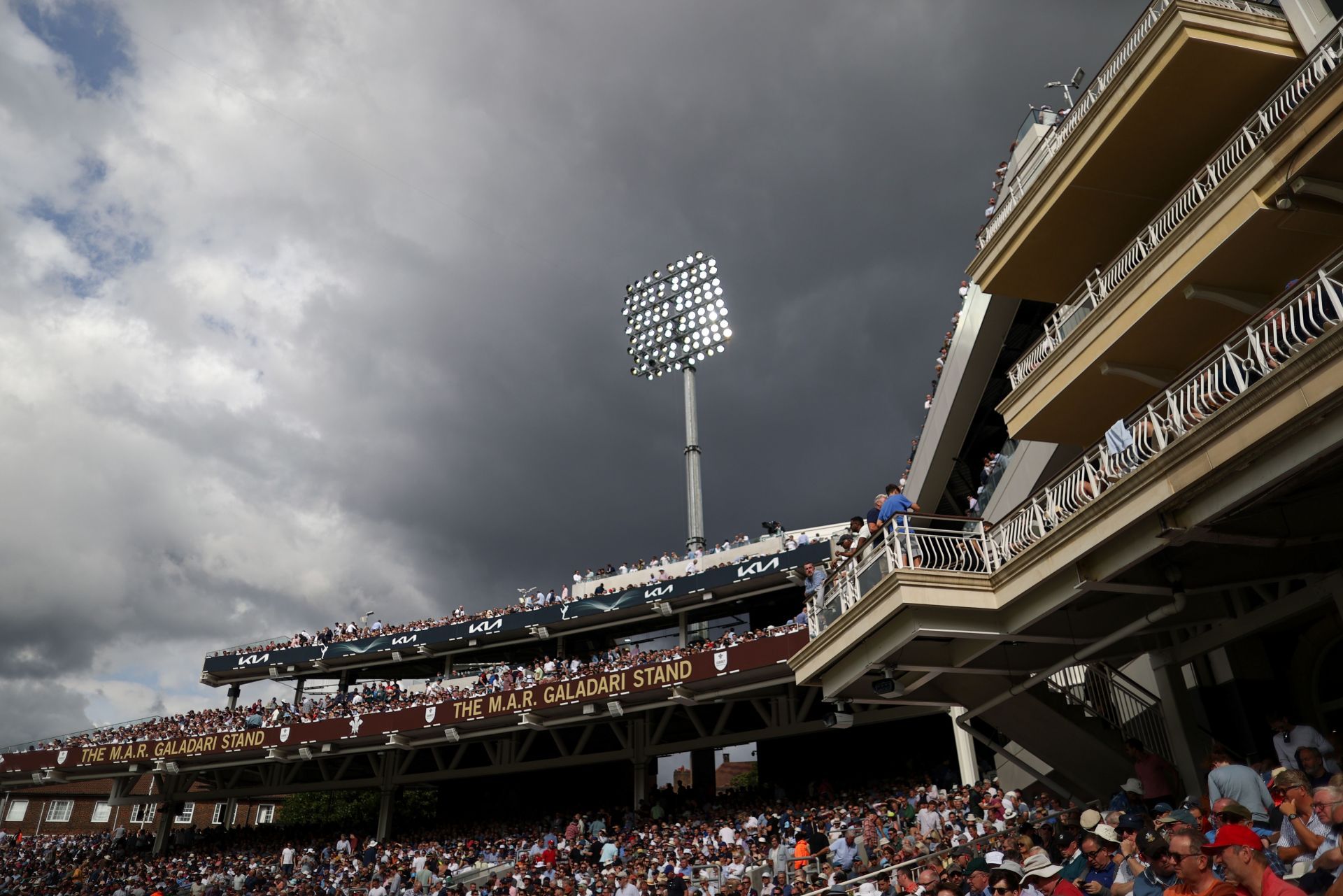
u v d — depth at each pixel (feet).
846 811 68.69
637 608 124.67
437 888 89.97
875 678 47.29
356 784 129.59
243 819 213.25
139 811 202.08
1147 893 25.53
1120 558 34.37
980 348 77.05
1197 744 45.06
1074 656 40.81
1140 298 43.39
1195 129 45.55
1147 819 35.19
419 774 124.06
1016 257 53.78
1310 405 26.55
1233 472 29.66
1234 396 31.58
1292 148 35.14
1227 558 37.06
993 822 49.19
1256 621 41.27
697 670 95.86
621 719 111.04
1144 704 49.83
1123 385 48.29
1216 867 22.81
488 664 142.31
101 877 122.21
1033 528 40.57
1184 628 44.29
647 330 139.95
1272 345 32.42
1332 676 42.11
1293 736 33.32
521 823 113.70
